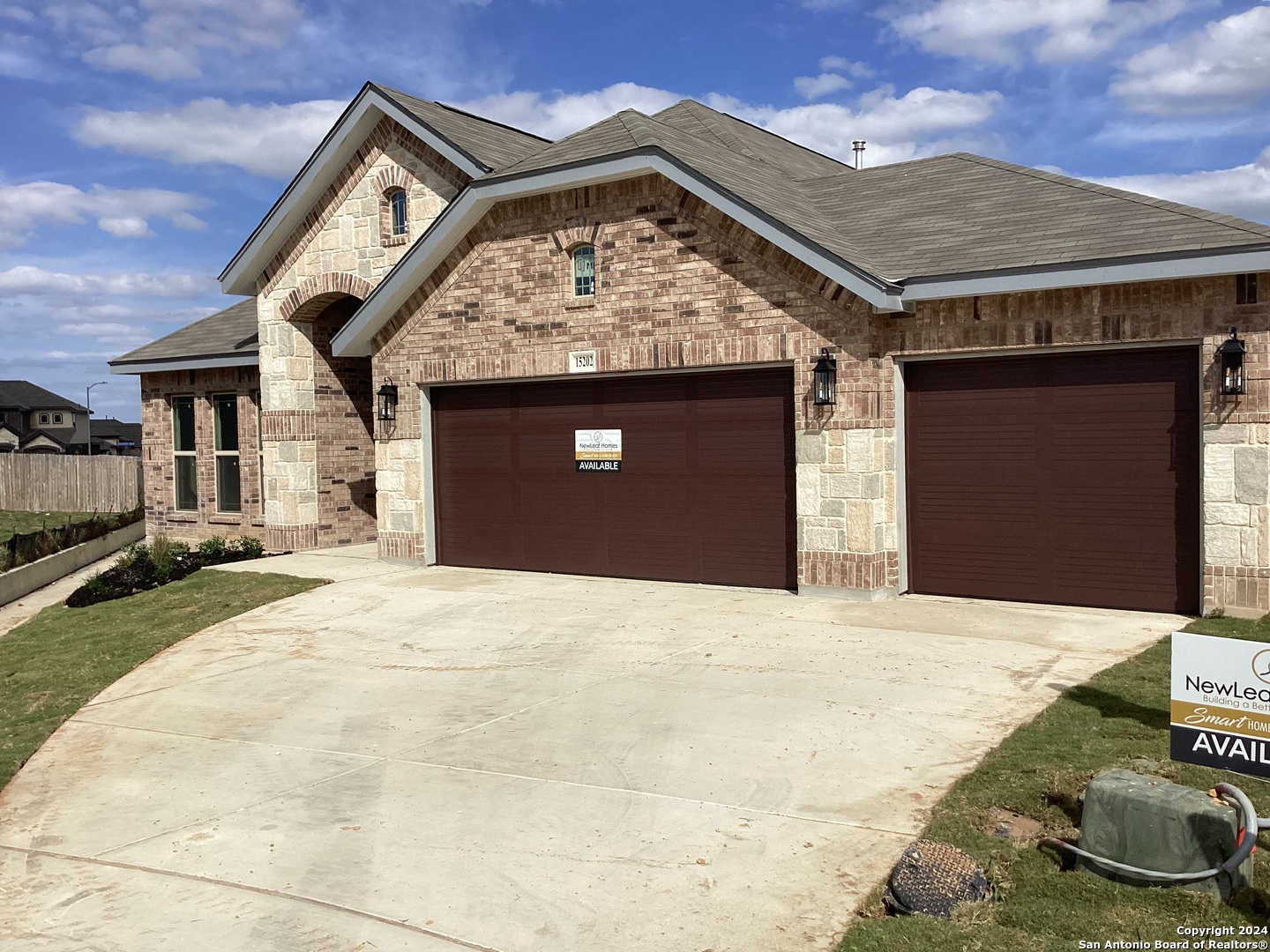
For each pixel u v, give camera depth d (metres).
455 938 4.79
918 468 12.23
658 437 13.82
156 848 6.02
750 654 9.66
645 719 7.89
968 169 14.78
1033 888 4.89
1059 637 9.87
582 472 14.52
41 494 33.22
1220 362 10.13
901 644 9.76
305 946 4.77
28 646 11.90
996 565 11.81
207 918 5.10
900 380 12.13
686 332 12.98
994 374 11.70
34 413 87.06
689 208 12.86
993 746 6.88
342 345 16.08
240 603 13.25
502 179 13.84
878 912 4.87
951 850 5.08
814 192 15.63
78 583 18.03
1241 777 5.92
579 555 14.60
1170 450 10.73
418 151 16.48
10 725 8.88
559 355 14.09
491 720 8.12
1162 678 8.20
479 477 15.52
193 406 21.28
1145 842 4.87
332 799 6.64
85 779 7.32
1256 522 10.07
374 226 17.06
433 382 15.47
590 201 13.68
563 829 5.97
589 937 4.75
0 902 5.41
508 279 14.55
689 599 12.51
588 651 10.14
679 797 6.35
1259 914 4.54
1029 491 11.56
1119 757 6.38
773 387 12.87
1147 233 10.71
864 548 11.86
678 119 19.22
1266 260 9.38
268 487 18.53
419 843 5.88
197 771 7.33
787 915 4.87
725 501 13.32
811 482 12.20
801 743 7.16
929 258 11.70
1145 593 10.95
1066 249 10.84
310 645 11.00
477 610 12.30
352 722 8.30
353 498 19.33
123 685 9.88
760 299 12.40
